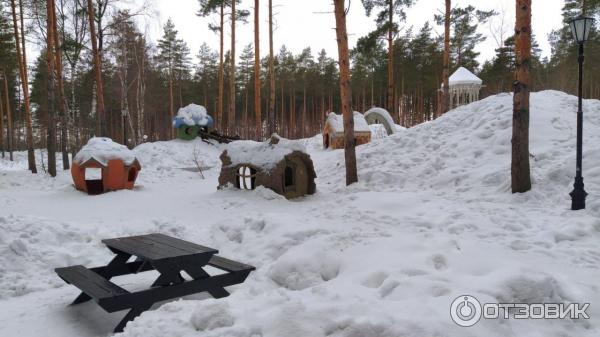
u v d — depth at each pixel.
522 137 9.05
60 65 19.42
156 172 17.83
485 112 14.08
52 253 6.20
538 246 6.11
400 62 40.53
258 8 21.77
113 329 4.22
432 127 14.70
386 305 3.49
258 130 22.00
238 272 4.99
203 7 25.09
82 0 20.88
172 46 38.75
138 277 5.93
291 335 3.15
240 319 3.48
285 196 11.29
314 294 3.80
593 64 34.31
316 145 25.05
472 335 3.03
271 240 6.68
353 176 12.31
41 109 39.41
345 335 3.11
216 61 51.31
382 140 15.48
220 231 7.84
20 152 38.69
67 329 4.23
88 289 4.23
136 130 44.50
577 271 5.08
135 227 7.70
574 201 7.82
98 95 19.75
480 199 9.23
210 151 22.19
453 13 23.78
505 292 3.71
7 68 28.77
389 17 23.88
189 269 4.67
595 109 13.45
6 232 6.29
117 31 23.75
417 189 11.02
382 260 4.90
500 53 36.09
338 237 5.79
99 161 12.91
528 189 9.09
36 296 5.23
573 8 29.86
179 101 48.22
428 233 6.48
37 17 21.36
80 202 11.59
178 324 3.55
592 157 9.67
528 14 8.98
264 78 49.97
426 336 2.99
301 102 55.69
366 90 50.28
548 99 14.45
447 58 20.73
